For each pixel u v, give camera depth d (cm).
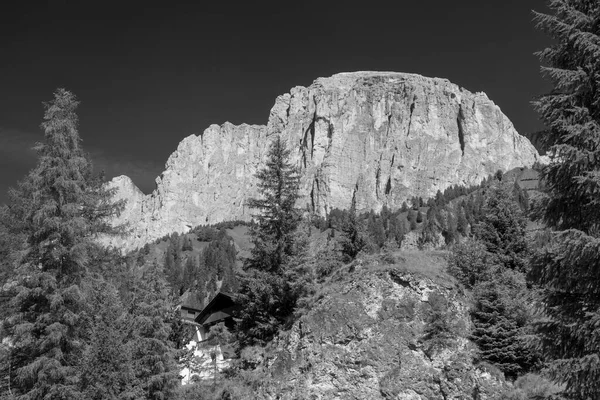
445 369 3241
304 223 4331
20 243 3466
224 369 3947
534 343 1764
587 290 1686
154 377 3488
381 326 3450
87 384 2741
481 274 3791
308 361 3412
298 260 3991
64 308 2889
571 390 1656
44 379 2728
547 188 1830
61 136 3186
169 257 18125
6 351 3098
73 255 3030
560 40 1886
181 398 3684
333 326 3491
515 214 4459
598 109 1783
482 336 3284
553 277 1752
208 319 5753
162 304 4069
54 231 3031
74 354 2917
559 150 1702
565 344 1694
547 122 1838
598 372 1554
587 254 1603
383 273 3647
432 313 3381
